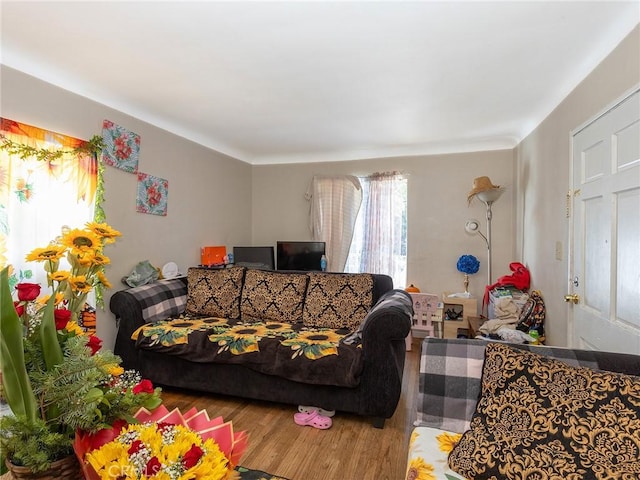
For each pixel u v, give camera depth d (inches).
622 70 68.8
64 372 29.6
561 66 86.9
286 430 85.9
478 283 161.2
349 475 69.8
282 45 78.3
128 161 115.5
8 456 28.9
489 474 42.3
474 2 63.1
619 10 65.0
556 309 103.2
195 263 147.8
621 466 38.4
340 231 175.3
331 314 111.2
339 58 84.0
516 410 45.9
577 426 42.0
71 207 96.1
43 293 88.3
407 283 170.1
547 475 39.6
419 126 136.6
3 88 82.3
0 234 80.7
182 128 138.6
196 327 104.3
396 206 169.5
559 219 101.7
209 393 105.5
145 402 34.3
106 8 65.4
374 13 66.4
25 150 84.3
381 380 85.9
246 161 187.3
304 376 88.4
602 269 75.2
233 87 101.0
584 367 49.9
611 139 72.0
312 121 131.3
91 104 103.3
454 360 58.0
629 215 65.5
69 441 29.5
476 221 161.5
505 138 151.6
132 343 103.7
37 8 65.4
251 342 94.6
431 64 86.9
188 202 144.1
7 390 28.0
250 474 42.9
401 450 77.9
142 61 86.0
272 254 160.9
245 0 62.8
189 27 71.4
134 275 115.8
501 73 91.4
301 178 186.1
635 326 63.4
